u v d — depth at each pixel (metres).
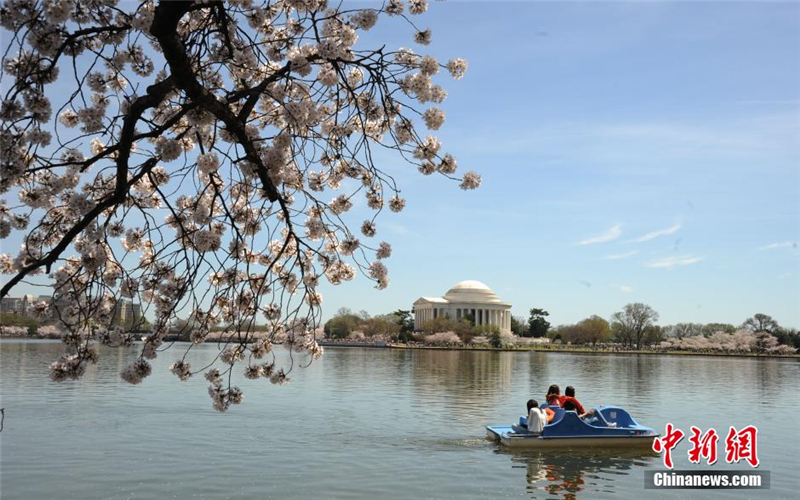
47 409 28.02
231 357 9.11
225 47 8.30
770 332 148.25
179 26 8.69
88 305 7.46
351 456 19.67
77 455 19.19
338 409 30.06
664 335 169.62
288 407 30.14
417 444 21.77
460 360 88.62
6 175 6.74
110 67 8.41
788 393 43.62
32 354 72.69
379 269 9.27
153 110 8.86
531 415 22.20
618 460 19.94
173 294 8.12
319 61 8.38
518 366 74.81
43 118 7.18
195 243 7.50
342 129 9.41
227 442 21.41
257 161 7.36
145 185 9.40
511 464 19.12
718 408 34.03
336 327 189.25
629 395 41.03
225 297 9.27
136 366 7.86
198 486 16.03
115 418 25.83
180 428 23.78
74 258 8.33
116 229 9.16
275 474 17.31
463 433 24.02
